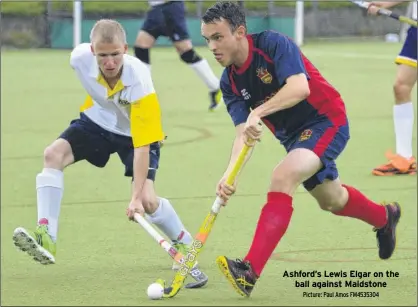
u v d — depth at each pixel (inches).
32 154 1411.2
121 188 1166.3
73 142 800.9
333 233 924.6
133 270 797.9
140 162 751.7
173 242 807.1
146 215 789.9
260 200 1081.4
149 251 866.8
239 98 729.0
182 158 1348.4
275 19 3127.5
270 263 815.7
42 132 1600.6
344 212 790.5
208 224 694.5
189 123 1659.7
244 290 664.4
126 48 733.9
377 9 1186.6
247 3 3021.7
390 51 2970.0
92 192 1141.1
